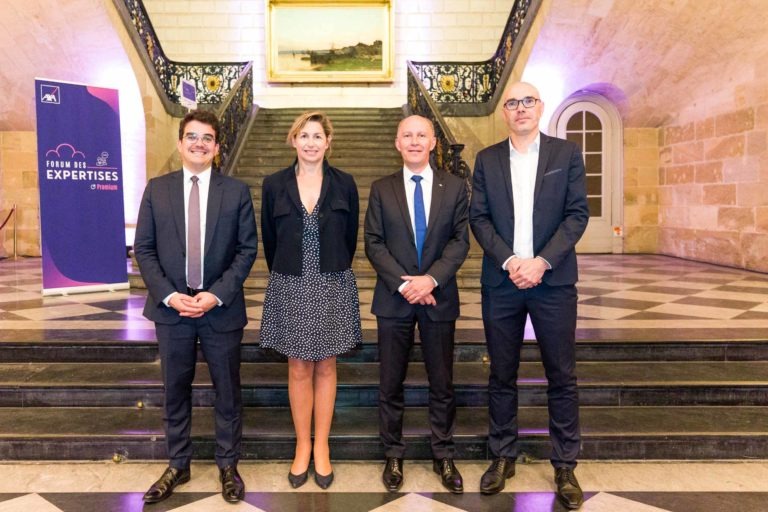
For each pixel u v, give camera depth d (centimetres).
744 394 333
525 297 257
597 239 998
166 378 257
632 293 562
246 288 594
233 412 262
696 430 299
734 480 275
